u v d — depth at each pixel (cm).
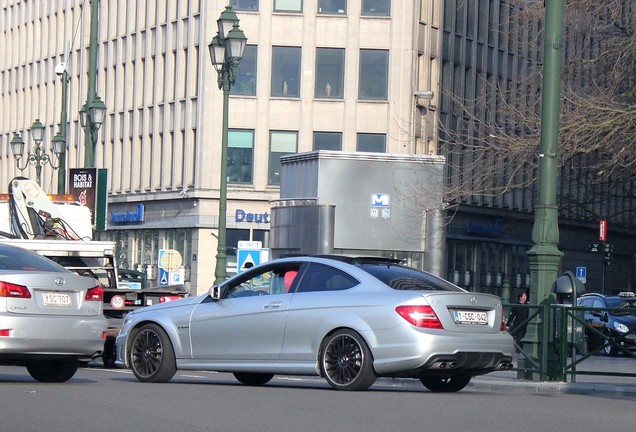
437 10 7500
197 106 7394
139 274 4866
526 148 3588
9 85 10225
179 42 7619
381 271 1895
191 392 1766
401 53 7331
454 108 7631
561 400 1833
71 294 1881
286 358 1902
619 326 2255
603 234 6009
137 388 1831
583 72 3591
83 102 8862
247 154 7356
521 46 4109
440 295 1828
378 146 7362
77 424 1295
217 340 1964
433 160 3494
